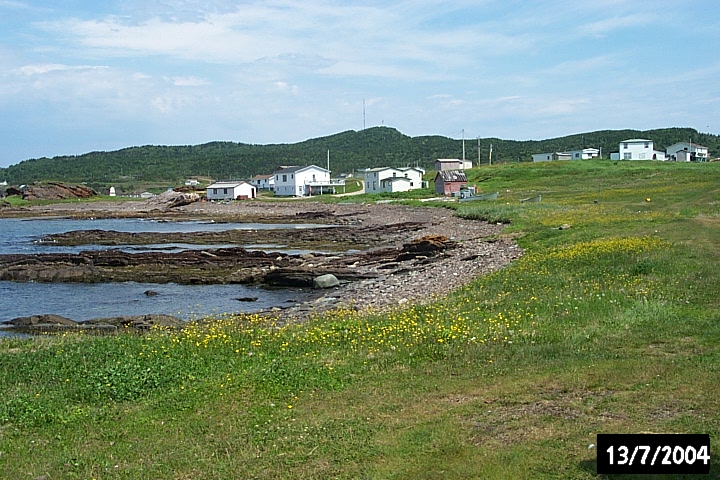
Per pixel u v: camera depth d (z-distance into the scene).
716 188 61.19
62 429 10.34
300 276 33.44
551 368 12.17
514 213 56.19
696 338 13.64
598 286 20.41
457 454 8.50
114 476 8.47
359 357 13.87
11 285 34.78
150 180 194.00
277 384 12.03
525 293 20.92
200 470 8.50
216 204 109.75
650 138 196.25
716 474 7.55
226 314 25.75
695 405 9.61
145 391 11.96
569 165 113.50
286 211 94.56
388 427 9.65
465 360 13.25
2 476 8.59
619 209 50.56
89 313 27.94
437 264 36.06
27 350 15.71
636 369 11.56
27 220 88.62
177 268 38.88
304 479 8.10
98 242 55.91
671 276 20.91
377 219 75.06
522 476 7.79
